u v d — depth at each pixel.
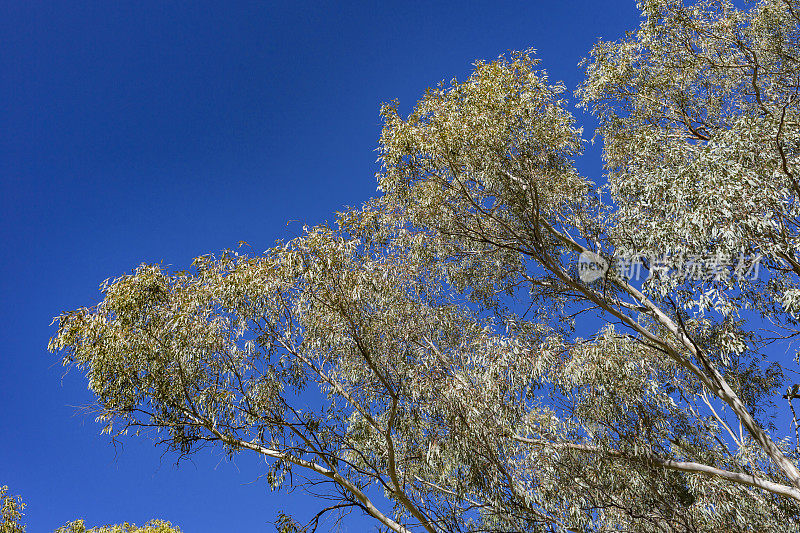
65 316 7.53
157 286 7.85
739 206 5.57
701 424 8.41
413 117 8.69
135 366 7.43
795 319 6.28
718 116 9.61
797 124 6.49
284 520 6.97
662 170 6.29
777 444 7.23
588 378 7.02
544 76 8.55
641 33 9.62
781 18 9.01
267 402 7.38
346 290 7.13
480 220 8.74
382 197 9.03
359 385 7.82
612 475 7.53
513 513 6.77
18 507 11.49
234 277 7.10
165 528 13.85
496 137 7.56
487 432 6.75
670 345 8.02
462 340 8.83
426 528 6.89
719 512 7.34
